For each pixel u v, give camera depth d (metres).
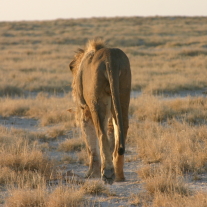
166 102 51.88
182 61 108.94
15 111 51.91
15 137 35.81
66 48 148.25
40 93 66.12
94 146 24.67
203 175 25.81
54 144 37.12
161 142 31.77
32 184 24.02
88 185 22.94
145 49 148.75
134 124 40.78
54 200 20.11
